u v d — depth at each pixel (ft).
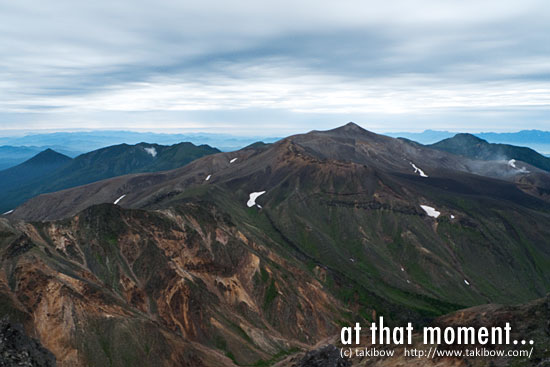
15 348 173.27
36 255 295.07
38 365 173.27
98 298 283.59
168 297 337.72
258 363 314.96
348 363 239.71
